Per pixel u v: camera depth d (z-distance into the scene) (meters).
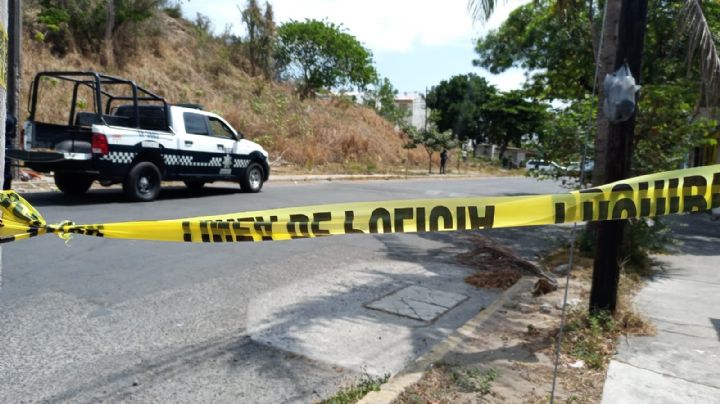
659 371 3.47
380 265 6.33
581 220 3.06
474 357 3.58
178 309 4.36
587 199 3.06
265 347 3.67
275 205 10.43
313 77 35.09
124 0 21.58
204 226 2.87
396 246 7.54
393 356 3.61
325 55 35.19
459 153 36.62
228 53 28.08
